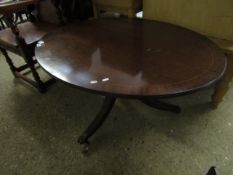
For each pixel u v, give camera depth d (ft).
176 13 4.81
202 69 2.66
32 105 5.24
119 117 4.74
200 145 4.00
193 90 2.35
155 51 3.19
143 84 2.48
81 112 4.94
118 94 2.37
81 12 6.20
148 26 4.19
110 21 4.54
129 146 4.10
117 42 3.56
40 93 5.62
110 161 3.86
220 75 2.55
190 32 3.77
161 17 5.14
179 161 3.76
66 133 4.45
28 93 5.66
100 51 3.29
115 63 2.94
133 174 3.63
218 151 3.87
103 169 3.74
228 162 3.69
